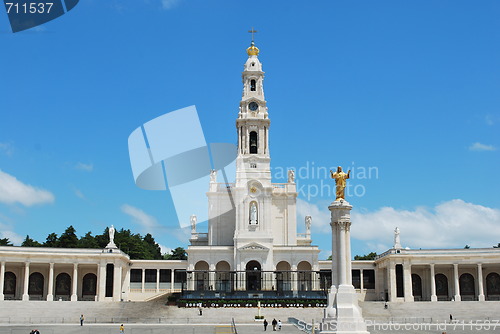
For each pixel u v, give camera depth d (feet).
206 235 439.22
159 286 419.13
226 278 402.31
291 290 379.55
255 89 442.91
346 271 189.26
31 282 394.11
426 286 416.87
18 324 289.74
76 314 317.01
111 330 252.21
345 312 181.78
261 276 390.42
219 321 303.68
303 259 399.24
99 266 385.09
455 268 389.80
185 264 421.18
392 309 335.88
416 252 398.42
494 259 381.60
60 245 522.47
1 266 362.33
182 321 302.04
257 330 249.55
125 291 409.69
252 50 450.71
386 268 413.80
